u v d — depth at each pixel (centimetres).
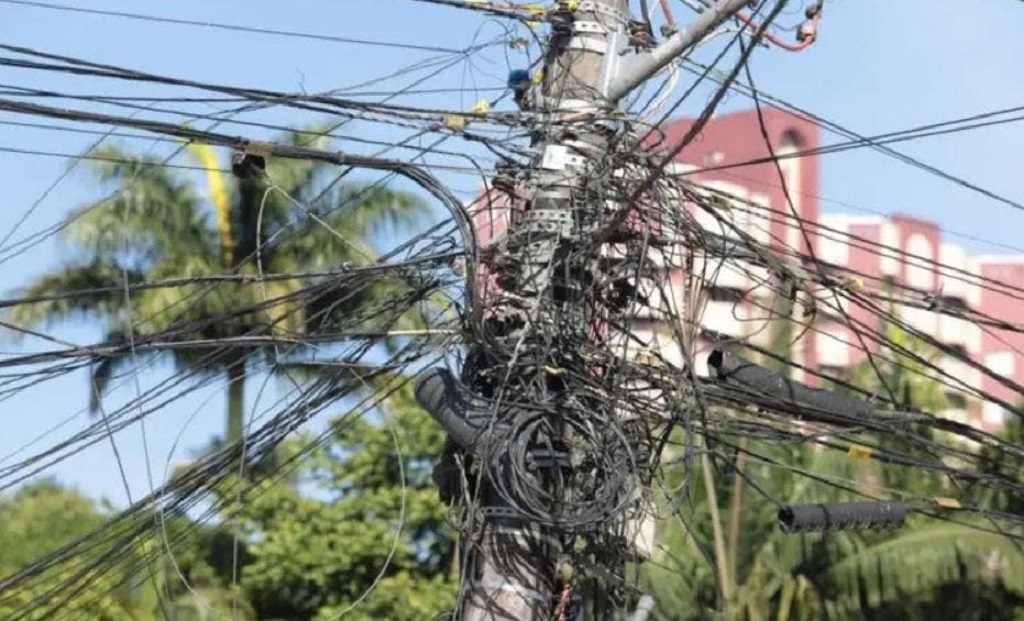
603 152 2469
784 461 4647
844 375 5359
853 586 4666
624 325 2436
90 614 4538
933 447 2847
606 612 2441
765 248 2661
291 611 5472
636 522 2448
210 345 2420
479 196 2550
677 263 2558
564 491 2300
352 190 5903
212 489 2553
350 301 3000
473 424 2300
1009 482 2803
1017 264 8925
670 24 2556
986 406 7662
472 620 2292
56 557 2550
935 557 4619
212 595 5253
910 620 4794
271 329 2695
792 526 2658
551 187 2431
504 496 2272
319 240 5906
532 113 2467
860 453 2692
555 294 2403
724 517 4612
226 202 6028
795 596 4684
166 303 5934
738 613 4541
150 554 2727
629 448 2338
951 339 8431
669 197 2506
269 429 2548
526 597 2291
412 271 2470
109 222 6006
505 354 2342
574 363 2373
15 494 6231
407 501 5416
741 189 6812
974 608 4756
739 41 2219
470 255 2312
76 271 6056
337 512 5453
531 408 2317
